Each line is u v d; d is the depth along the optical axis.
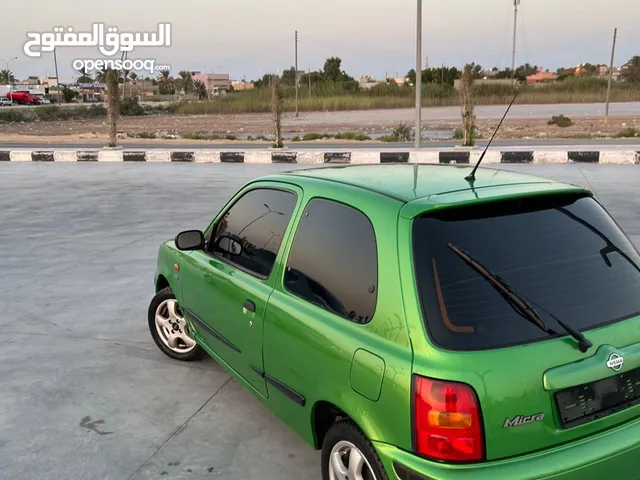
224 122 48.19
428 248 2.51
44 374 4.71
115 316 5.96
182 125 45.09
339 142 25.02
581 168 15.10
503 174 3.25
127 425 3.97
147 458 3.60
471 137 19.39
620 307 2.62
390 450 2.42
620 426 2.51
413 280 2.46
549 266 2.59
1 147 24.67
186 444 3.74
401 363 2.37
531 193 2.77
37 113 58.16
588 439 2.43
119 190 13.63
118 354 5.08
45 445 3.75
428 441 2.28
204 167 17.66
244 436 3.82
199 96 113.75
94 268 7.62
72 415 4.10
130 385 4.52
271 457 3.59
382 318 2.54
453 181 3.02
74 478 3.42
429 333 2.36
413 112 55.06
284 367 3.17
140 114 67.38
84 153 19.92
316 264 3.04
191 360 4.91
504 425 2.28
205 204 11.66
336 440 2.79
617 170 14.57
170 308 4.89
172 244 4.95
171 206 11.55
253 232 3.71
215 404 4.23
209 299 4.03
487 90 63.28
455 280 2.45
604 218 2.94
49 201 12.38
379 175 3.26
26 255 8.28
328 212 3.07
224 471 3.46
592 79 66.06
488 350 2.31
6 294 6.67
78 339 5.40
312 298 3.01
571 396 2.40
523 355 2.33
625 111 46.50
